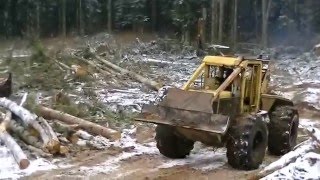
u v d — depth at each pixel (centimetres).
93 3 5506
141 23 5434
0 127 1195
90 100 1725
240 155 1066
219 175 1048
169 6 5403
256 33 4991
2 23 4897
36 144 1159
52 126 1264
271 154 1260
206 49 3553
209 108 1039
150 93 2030
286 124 1221
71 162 1104
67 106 1495
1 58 2650
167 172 1066
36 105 1423
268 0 4762
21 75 2052
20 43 3656
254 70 1199
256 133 1088
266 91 1302
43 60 2341
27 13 4994
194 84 1222
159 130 1155
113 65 2467
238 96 1130
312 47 4234
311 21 4766
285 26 4781
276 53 3859
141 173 1052
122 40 4628
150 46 3747
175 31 5331
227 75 1159
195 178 1024
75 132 1262
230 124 1077
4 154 1096
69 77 2139
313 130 1048
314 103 1969
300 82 2483
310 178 908
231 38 4359
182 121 1056
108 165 1098
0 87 1639
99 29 5553
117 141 1288
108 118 1497
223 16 4597
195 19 4697
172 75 2572
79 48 3036
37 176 997
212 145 1117
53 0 5219
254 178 995
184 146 1173
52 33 5150
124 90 2059
